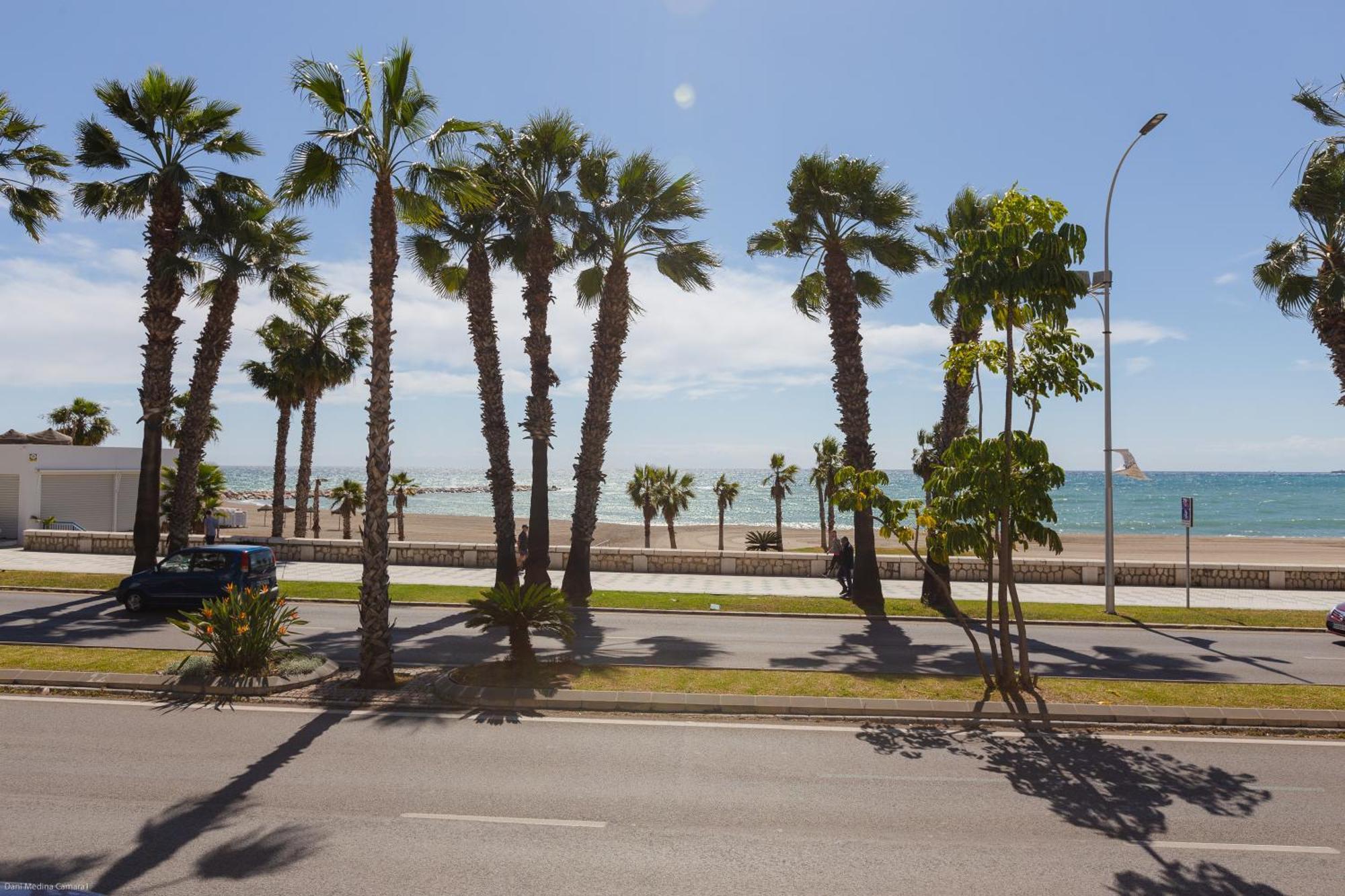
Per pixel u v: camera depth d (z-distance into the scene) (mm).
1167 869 6594
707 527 87250
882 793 8266
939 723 10883
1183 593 25234
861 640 17016
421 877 6238
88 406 50906
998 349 11805
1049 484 11703
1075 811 7844
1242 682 13094
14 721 10211
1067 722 10984
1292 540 66562
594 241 21859
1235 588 26609
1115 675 13766
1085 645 16922
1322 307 19078
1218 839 7219
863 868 6539
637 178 21625
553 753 9359
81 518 36562
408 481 59625
